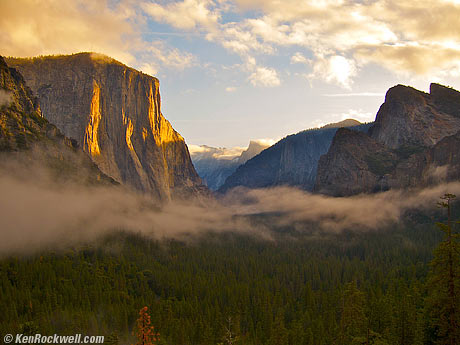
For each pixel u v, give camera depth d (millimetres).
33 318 142625
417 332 92562
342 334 96688
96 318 149875
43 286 163625
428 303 71062
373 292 157875
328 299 172125
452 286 67938
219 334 148250
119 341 140500
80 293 160250
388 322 107000
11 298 148500
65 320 144000
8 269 169125
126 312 153375
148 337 61688
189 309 164500
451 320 68562
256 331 154000
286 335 129375
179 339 141625
